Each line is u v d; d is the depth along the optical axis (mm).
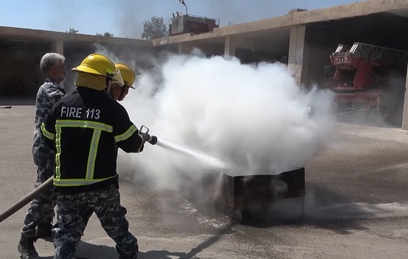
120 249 2986
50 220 3861
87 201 2803
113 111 2740
